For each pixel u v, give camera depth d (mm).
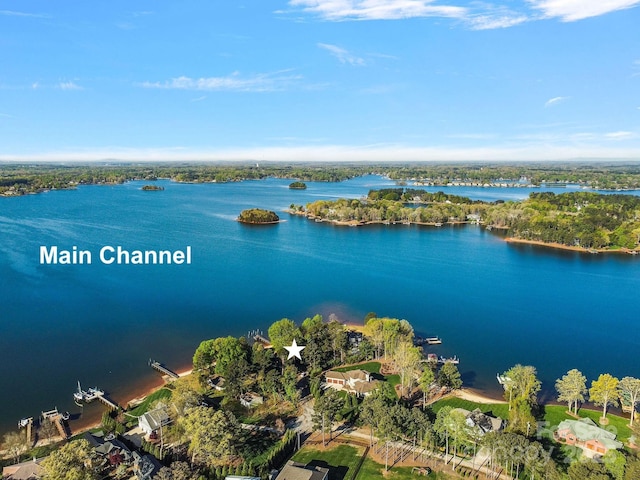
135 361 136000
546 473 78562
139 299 190750
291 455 91000
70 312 174125
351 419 104250
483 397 117125
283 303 190125
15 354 138875
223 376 118688
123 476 85062
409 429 90375
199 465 86375
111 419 101750
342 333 137750
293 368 119438
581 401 114750
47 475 77562
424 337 157750
